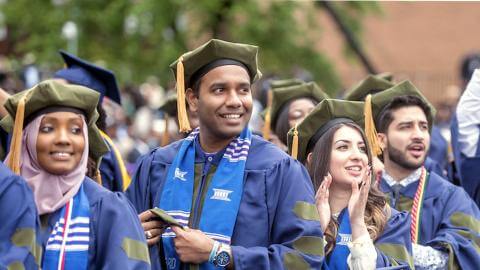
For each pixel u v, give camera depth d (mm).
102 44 25469
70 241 7637
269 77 21984
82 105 7836
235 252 8070
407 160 10430
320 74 25625
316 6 25750
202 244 8062
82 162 7852
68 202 7758
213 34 24297
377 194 9297
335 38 36031
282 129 12180
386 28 39188
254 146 8562
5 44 28141
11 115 7930
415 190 10516
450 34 39406
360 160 9055
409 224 9305
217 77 8375
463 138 11672
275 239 8305
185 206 8445
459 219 10211
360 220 8812
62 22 24828
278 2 24672
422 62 39594
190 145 8734
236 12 23562
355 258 8648
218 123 8383
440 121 21203
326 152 9086
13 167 7738
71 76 11875
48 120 7742
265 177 8359
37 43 24844
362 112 9398
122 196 7914
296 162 8531
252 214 8273
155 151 8961
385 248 9047
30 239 7391
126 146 18109
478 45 39000
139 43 24719
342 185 9086
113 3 24812
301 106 12180
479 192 11656
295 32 24922
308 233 8195
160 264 8445
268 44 24500
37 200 7727
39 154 7719
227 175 8406
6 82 16500
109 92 12086
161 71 24234
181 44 24203
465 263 9852
